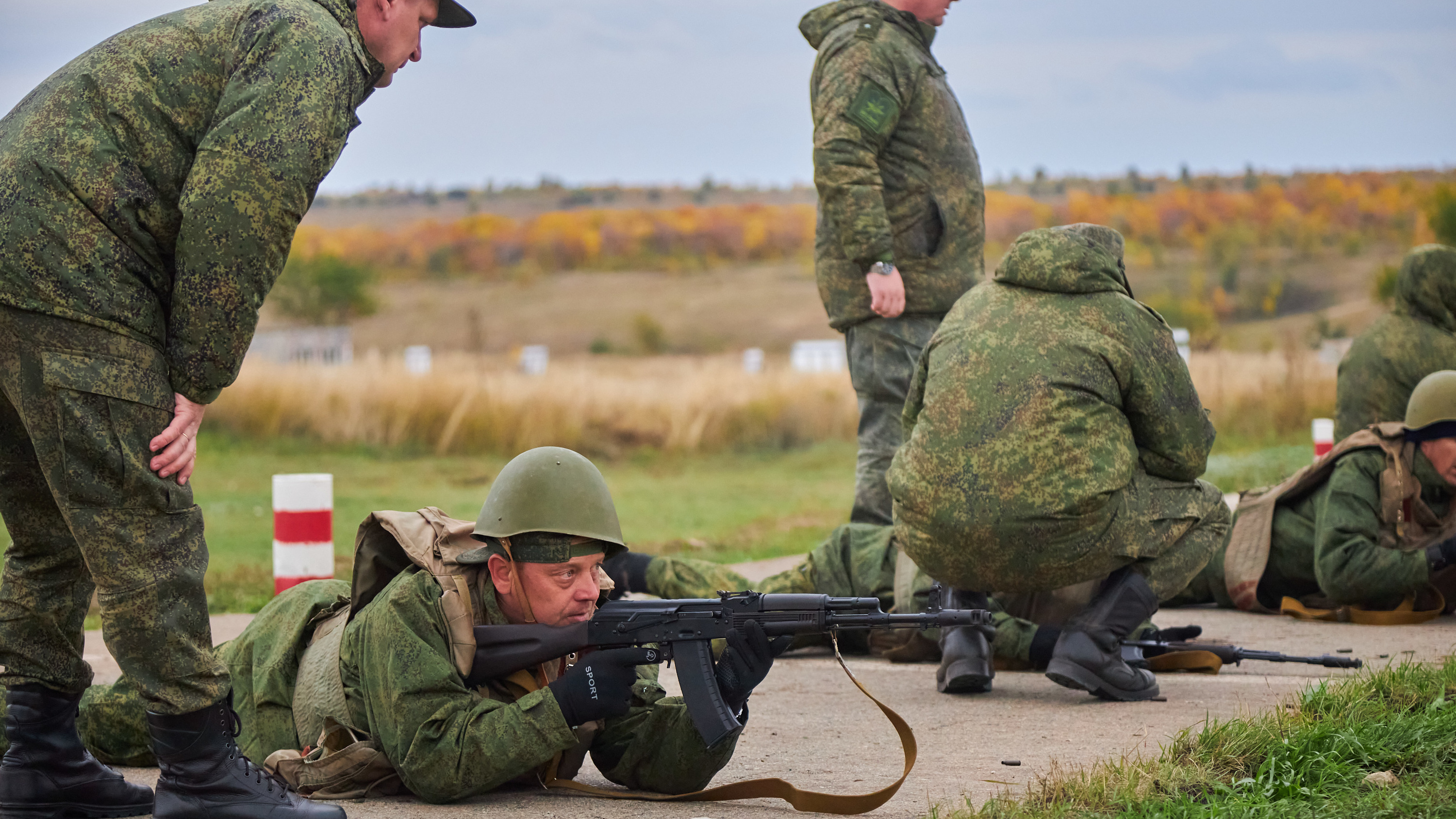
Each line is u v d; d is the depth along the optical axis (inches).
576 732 203.8
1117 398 277.1
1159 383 278.5
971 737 247.8
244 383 1213.7
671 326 5280.5
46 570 194.1
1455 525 380.5
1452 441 371.9
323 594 226.8
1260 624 384.2
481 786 195.5
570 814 195.5
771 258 6520.7
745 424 1333.7
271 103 173.0
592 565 196.5
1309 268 4623.5
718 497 951.0
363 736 205.0
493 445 1214.9
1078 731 251.3
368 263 5856.3
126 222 172.9
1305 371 1267.2
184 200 170.7
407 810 195.8
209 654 182.7
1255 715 241.1
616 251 6432.1
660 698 211.5
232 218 170.6
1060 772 207.2
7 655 195.0
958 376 280.7
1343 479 382.0
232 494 887.7
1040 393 273.4
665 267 6373.0
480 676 197.5
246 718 220.7
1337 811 182.5
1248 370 1306.6
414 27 190.9
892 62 372.5
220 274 171.8
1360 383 451.2
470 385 1250.0
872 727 259.0
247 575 506.6
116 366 172.6
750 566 529.3
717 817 195.3
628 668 193.2
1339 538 376.2
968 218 385.7
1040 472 270.4
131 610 175.6
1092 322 279.3
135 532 175.5
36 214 169.9
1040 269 284.5
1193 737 221.3
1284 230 4960.6
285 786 189.3
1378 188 5108.3
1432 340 446.3
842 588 345.4
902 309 370.9
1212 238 5017.2
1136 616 278.1
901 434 383.6
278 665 217.9
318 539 416.8
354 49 183.3
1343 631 369.4
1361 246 4783.5
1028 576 276.1
